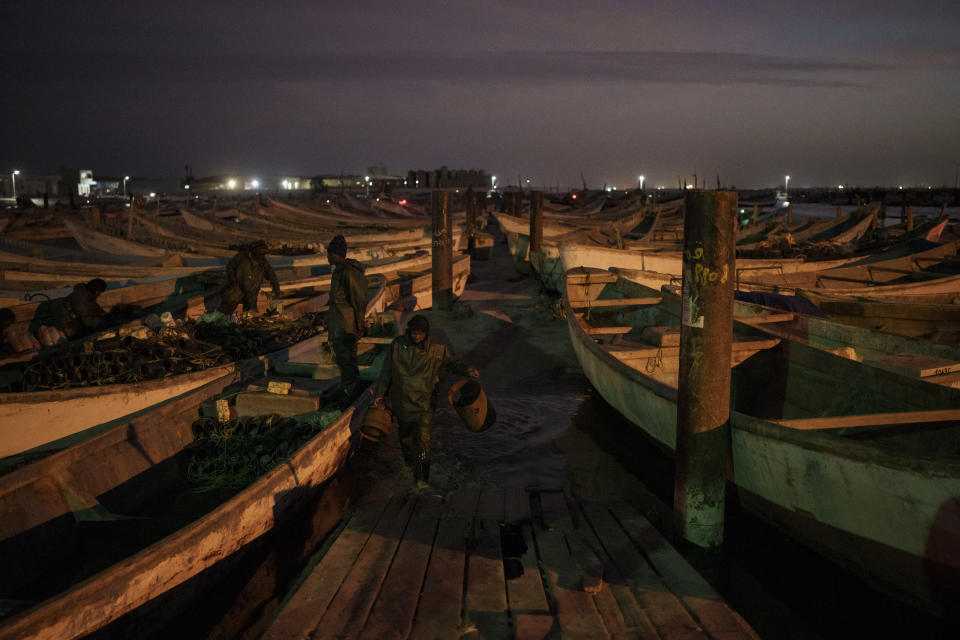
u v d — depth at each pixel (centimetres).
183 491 534
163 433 548
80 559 426
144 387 614
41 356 652
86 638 316
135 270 1202
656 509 527
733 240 425
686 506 454
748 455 450
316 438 514
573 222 3622
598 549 446
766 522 487
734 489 499
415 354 530
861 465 376
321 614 369
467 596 386
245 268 873
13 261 1225
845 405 592
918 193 13475
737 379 701
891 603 414
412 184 12150
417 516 493
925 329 893
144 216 2134
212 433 567
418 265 1454
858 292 1112
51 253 1448
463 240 2628
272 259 1440
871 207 2450
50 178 8612
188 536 372
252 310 900
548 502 520
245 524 424
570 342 1082
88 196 7744
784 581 436
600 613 371
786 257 1658
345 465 601
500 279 1905
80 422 584
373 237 2480
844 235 2298
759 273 1430
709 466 445
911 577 388
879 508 379
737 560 455
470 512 499
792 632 389
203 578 396
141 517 434
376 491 546
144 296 1026
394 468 600
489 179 13938
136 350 662
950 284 1163
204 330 763
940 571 367
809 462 407
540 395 815
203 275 1137
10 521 398
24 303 840
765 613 406
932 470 345
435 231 1282
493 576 408
